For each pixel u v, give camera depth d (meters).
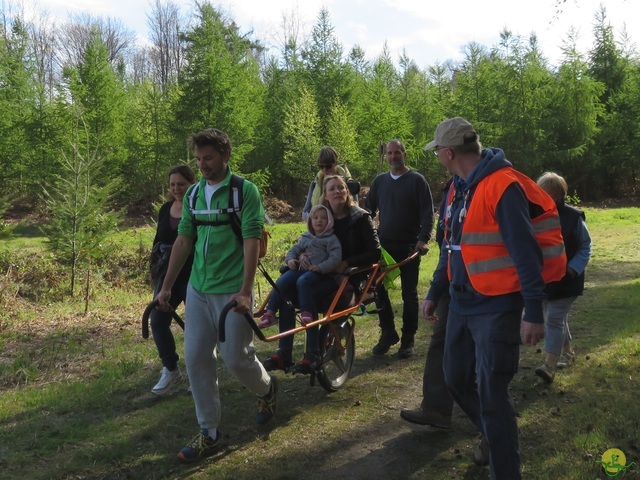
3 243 14.04
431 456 4.14
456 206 3.53
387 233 6.44
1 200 14.09
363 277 5.63
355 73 38.41
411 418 4.43
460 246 3.40
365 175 33.50
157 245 5.28
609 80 38.56
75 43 61.38
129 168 28.92
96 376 6.02
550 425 4.50
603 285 10.16
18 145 27.22
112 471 4.01
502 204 3.21
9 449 4.34
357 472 3.94
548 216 3.40
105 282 11.77
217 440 4.21
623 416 4.45
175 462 4.12
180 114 28.52
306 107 30.75
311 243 5.25
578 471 3.70
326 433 4.55
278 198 33.78
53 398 5.25
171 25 63.34
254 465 4.05
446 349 3.66
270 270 12.72
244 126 28.84
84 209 11.07
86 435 4.55
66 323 8.37
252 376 4.28
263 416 4.70
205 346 4.13
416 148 35.00
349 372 5.72
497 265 3.26
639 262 12.53
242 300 3.82
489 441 3.29
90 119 28.08
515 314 3.29
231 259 4.06
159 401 5.27
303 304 5.02
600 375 5.51
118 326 8.14
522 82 36.03
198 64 28.31
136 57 66.44
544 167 36.44
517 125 35.88
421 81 41.25
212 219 4.04
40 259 12.24
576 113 35.91
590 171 36.88
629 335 6.80
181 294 5.22
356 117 34.44
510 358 3.27
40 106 27.72
